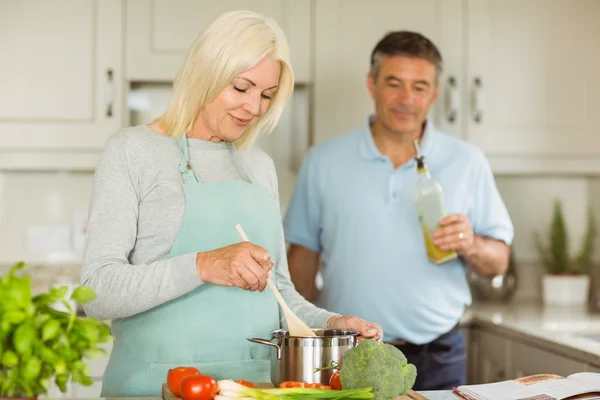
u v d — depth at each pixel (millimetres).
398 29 2982
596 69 3080
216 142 1736
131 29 2893
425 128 2449
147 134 1667
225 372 1623
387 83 2320
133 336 1619
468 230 2162
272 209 1740
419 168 2188
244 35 1591
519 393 1449
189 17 2910
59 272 3131
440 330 2344
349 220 2369
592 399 1423
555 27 3059
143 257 1623
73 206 3201
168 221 1627
